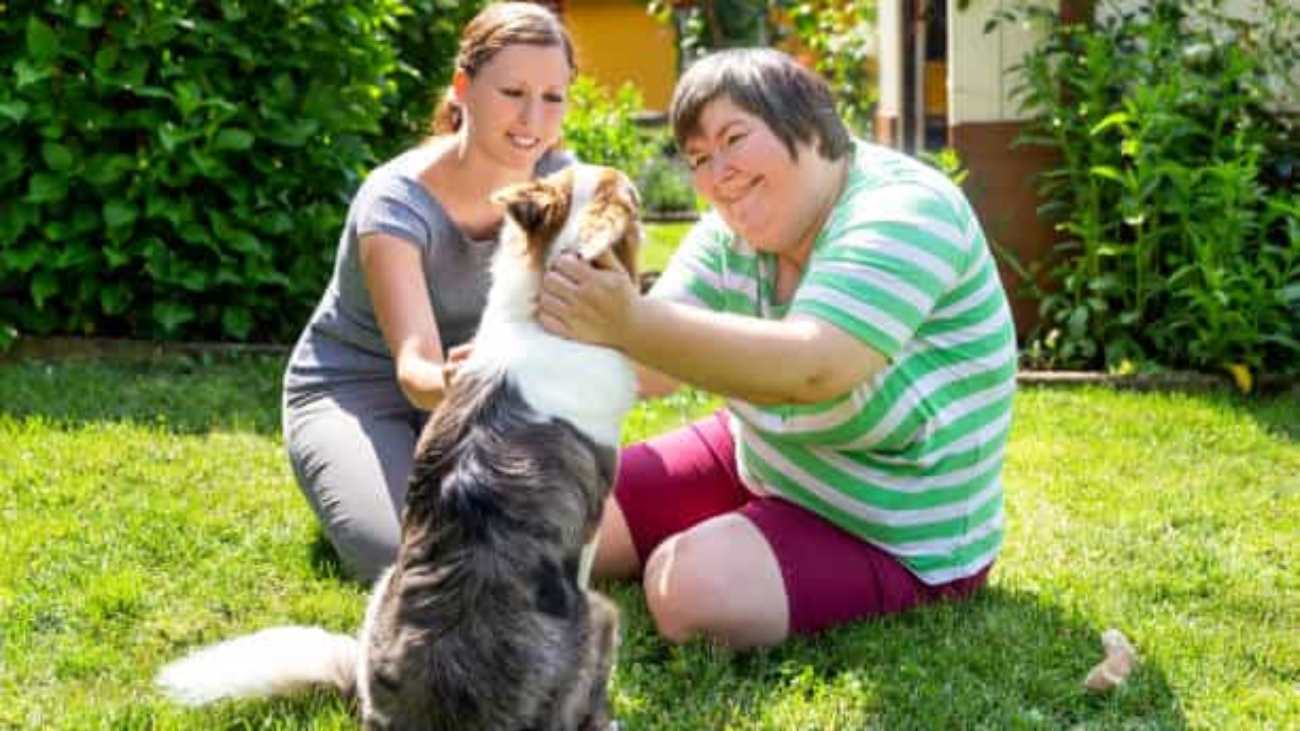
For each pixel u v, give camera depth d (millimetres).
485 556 2496
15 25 5848
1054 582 3664
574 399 2680
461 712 2414
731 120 2969
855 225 2953
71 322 6199
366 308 4016
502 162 3760
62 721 2918
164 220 6102
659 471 3730
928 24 8016
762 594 3219
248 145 5906
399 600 2518
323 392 4090
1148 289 5969
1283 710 2961
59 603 3520
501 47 3625
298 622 3512
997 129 6355
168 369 6016
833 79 10930
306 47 6238
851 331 2818
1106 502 4348
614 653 2791
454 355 2939
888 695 3008
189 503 4254
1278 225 6078
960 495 3320
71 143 5969
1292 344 5609
